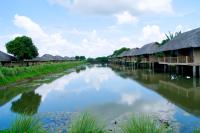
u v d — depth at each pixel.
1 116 13.82
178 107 14.11
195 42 26.59
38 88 25.52
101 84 27.91
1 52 51.72
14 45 55.94
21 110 15.26
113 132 9.59
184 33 36.75
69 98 19.06
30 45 58.34
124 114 12.98
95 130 5.93
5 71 30.44
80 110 14.52
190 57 27.09
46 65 50.94
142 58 52.91
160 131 5.36
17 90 24.23
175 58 30.97
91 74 45.44
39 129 6.12
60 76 41.81
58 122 11.62
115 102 16.58
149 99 17.05
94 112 13.77
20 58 58.06
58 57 101.00
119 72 47.62
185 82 24.66
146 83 26.41
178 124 10.69
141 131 5.23
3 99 19.56
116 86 25.38
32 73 39.41
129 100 17.11
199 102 15.14
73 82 31.38
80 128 5.75
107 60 138.62
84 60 149.50
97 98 18.48
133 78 33.09
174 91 19.83
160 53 42.66
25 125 5.79
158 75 34.91
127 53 75.25
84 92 22.05
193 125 10.51
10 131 5.75
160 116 12.16
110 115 12.85
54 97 19.81
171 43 36.16
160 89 21.39
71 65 84.62
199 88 20.53
